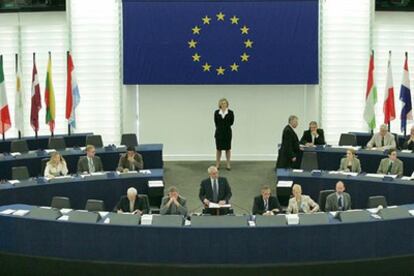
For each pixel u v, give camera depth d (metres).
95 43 20.64
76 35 20.67
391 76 18.91
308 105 20.75
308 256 11.70
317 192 15.75
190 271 11.62
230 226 11.62
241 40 20.19
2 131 19.16
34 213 12.15
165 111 20.83
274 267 11.59
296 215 11.94
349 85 20.70
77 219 11.87
